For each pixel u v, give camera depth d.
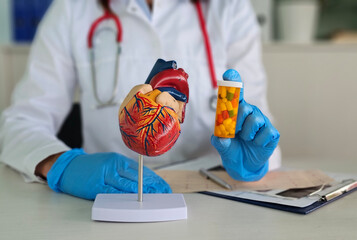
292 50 2.03
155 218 0.57
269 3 2.07
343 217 0.58
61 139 1.42
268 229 0.54
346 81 2.05
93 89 1.15
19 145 0.90
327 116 2.08
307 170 0.85
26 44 1.96
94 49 1.17
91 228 0.55
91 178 0.68
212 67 1.18
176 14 1.21
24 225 0.56
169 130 0.55
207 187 0.72
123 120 0.56
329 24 2.32
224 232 0.53
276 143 0.65
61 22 1.17
